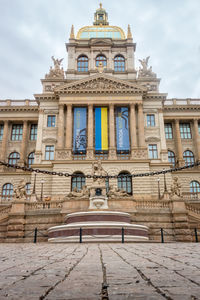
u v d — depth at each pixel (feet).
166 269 22.25
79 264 26.27
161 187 167.84
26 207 111.14
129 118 185.26
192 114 205.26
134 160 168.55
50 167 172.45
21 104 211.61
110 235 81.56
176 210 106.83
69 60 217.77
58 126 180.24
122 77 213.25
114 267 23.81
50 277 19.04
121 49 222.69
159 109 189.57
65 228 84.17
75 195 109.19
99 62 203.41
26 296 13.52
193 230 106.22
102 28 234.17
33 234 106.22
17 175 188.85
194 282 16.83
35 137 207.62
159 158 177.99
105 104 185.06
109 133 179.73
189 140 205.26
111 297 13.24
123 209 106.83
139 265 24.93
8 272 21.48
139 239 83.82
